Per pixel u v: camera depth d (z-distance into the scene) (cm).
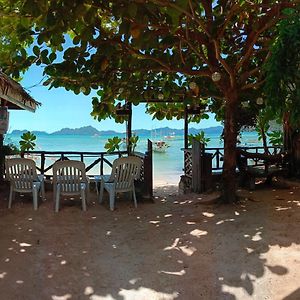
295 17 408
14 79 653
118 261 383
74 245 432
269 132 1052
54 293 312
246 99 728
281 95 418
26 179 619
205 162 772
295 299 299
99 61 571
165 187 1073
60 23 427
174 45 565
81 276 346
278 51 399
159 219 547
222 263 372
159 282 333
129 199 681
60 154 819
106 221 539
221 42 641
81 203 645
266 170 795
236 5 497
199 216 554
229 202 620
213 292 314
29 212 582
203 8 593
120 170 618
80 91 630
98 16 506
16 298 302
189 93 728
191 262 378
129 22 404
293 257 380
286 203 621
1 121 721
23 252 406
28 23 496
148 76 691
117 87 676
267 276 340
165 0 339
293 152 838
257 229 475
